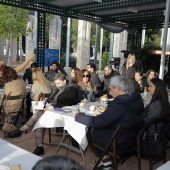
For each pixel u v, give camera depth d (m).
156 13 8.07
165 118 2.84
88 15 8.80
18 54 27.92
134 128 2.63
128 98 2.51
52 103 3.80
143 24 10.49
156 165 3.30
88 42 17.95
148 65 11.86
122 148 2.63
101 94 5.80
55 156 0.73
